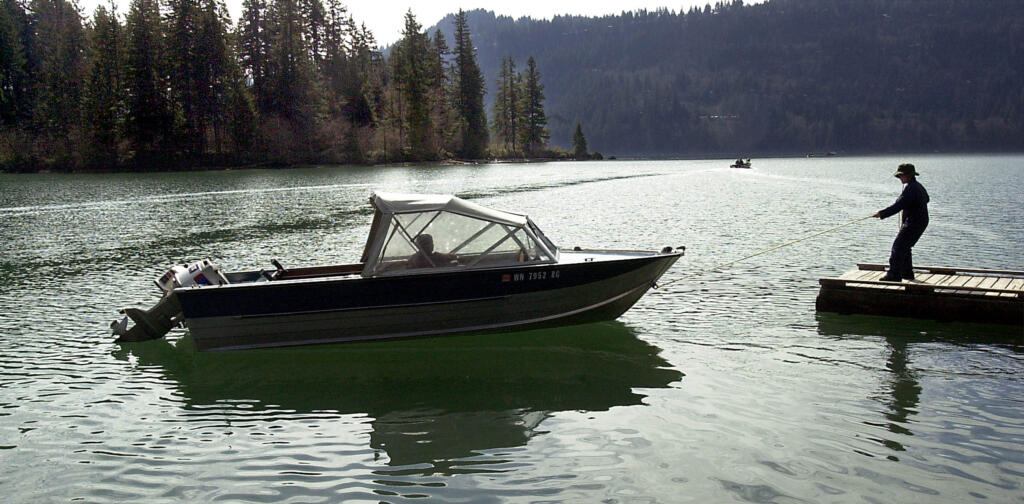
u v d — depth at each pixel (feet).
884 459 24.02
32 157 293.84
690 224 93.25
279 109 349.61
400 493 22.31
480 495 22.08
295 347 37.09
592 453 24.95
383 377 33.76
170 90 320.91
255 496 22.21
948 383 31.24
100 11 313.12
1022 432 26.04
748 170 328.90
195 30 320.50
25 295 51.24
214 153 324.80
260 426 28.02
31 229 91.81
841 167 380.58
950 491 21.88
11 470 24.11
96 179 231.09
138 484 23.11
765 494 21.77
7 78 323.57
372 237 40.68
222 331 36.27
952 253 65.87
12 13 344.08
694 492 21.97
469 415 28.89
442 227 36.76
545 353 36.96
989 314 40.40
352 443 26.30
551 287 38.14
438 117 424.46
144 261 66.08
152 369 35.01
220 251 71.77
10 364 35.70
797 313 44.16
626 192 163.22
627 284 39.93
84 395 31.48
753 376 32.65
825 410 28.40
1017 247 69.15
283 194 157.58
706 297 48.96
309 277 41.14
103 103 303.89
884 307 42.83
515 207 122.11
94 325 43.11
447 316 37.29
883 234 80.89
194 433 27.32
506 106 547.49
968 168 326.85
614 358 35.91
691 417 27.99
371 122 385.70
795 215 106.32
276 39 362.12
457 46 473.26
